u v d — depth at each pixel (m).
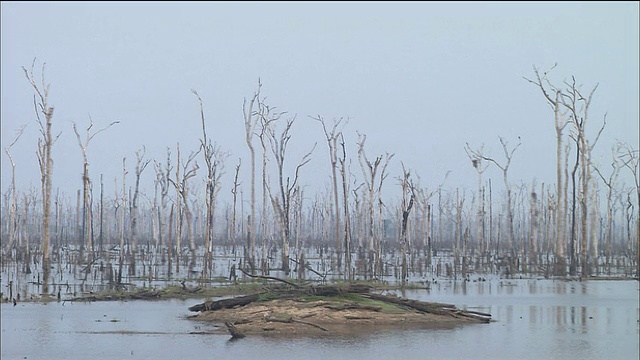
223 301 52.09
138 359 37.72
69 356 38.47
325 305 49.44
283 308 49.59
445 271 102.94
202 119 93.75
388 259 131.25
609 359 38.19
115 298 63.00
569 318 53.19
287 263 90.94
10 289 62.00
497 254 117.00
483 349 40.53
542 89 101.06
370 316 48.81
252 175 91.44
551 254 154.00
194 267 106.06
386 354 39.03
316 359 37.72
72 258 108.00
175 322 49.19
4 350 39.94
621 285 82.56
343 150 95.50
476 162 124.31
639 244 95.12
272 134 100.12
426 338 43.78
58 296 62.22
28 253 97.00
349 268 81.94
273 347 40.81
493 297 67.62
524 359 38.03
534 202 141.00
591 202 130.38
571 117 100.31
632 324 50.16
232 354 38.94
